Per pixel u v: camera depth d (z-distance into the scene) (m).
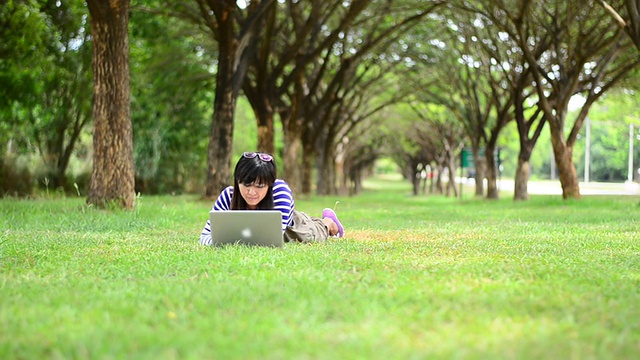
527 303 3.98
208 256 6.14
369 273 5.10
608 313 3.77
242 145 48.81
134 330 3.26
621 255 6.90
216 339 3.07
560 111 23.72
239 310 3.72
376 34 29.38
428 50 32.31
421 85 37.06
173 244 7.53
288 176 30.14
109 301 4.02
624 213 16.66
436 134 55.56
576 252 7.16
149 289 4.41
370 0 21.94
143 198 24.81
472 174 64.56
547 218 14.70
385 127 59.72
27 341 3.12
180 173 37.44
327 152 41.75
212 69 35.19
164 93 32.28
